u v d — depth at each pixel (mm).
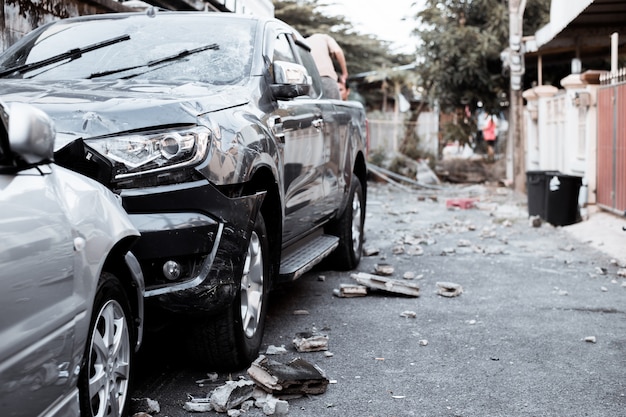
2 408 2812
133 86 5359
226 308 4906
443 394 5055
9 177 3096
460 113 25844
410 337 6383
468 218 15320
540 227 13648
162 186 4652
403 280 8766
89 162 4551
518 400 4957
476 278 8945
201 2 10906
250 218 5051
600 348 6133
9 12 7918
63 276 3266
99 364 3785
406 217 15453
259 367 5000
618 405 4895
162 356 5746
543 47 18562
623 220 13094
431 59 25172
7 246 2863
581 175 14688
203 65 5934
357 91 32750
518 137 21500
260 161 5332
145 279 4691
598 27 16562
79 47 6098
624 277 9039
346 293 7789
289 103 6434
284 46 6871
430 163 27453
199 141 4734
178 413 4676
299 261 6617
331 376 5383
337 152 7848
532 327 6738
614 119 13227
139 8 11055
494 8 24422
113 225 3861
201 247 4715
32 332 2984
